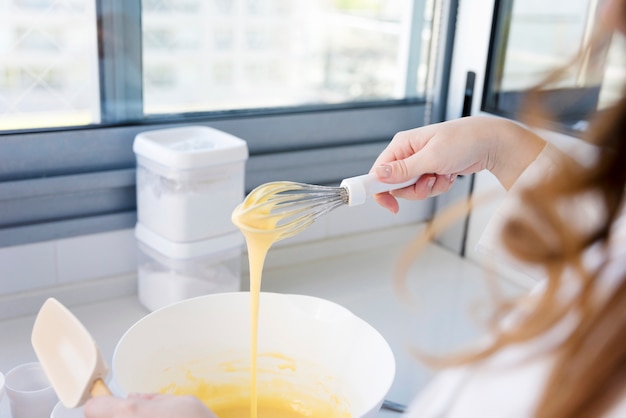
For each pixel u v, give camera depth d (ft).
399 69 4.03
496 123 2.45
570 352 1.13
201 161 2.86
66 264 3.18
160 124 3.33
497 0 3.59
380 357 2.31
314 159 3.75
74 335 1.88
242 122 3.52
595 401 1.08
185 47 3.34
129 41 3.18
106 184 3.18
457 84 3.95
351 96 3.94
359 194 2.28
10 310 3.07
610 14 1.18
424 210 4.20
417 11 3.94
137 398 1.69
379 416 2.54
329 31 3.72
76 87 3.13
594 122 1.19
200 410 1.65
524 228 1.21
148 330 2.37
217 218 3.03
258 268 2.32
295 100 3.76
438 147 2.38
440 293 3.52
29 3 2.91
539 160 2.17
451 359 1.30
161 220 2.99
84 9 3.03
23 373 2.49
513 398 1.21
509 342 1.22
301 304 2.56
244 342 2.59
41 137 3.03
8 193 2.94
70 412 2.27
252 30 3.49
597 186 1.17
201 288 3.10
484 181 3.80
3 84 2.96
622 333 1.07
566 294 1.19
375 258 3.92
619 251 1.19
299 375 2.60
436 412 1.33
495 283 1.40
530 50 3.51
